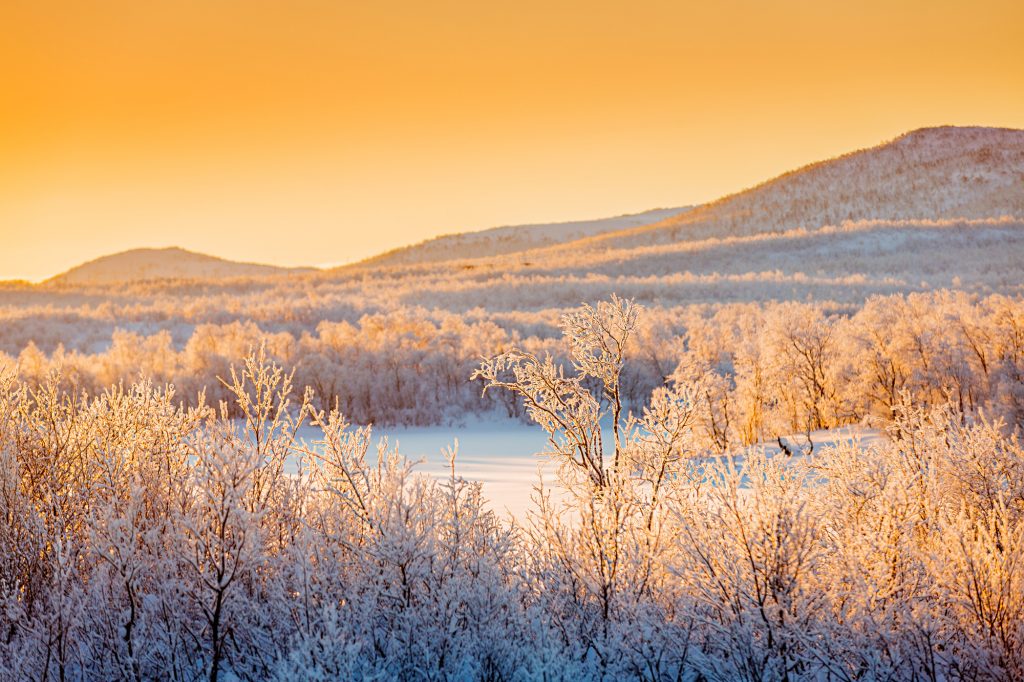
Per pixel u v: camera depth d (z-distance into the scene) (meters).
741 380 23.69
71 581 4.95
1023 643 4.37
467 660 4.72
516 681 4.67
